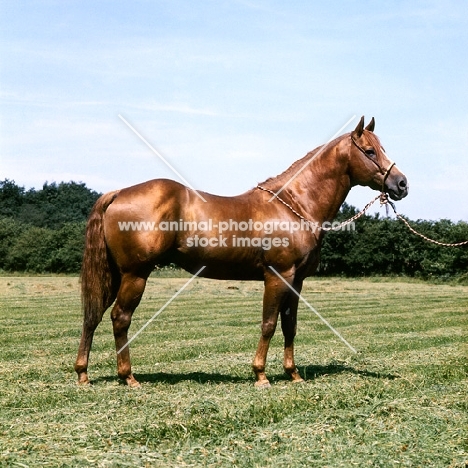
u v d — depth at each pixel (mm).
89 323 8719
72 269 61594
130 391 8297
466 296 33188
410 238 57750
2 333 16531
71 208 105812
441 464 5391
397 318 20797
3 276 58375
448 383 9000
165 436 6129
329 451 5645
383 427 6395
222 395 7965
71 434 6113
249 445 5832
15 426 6445
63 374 9922
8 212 104062
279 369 10492
